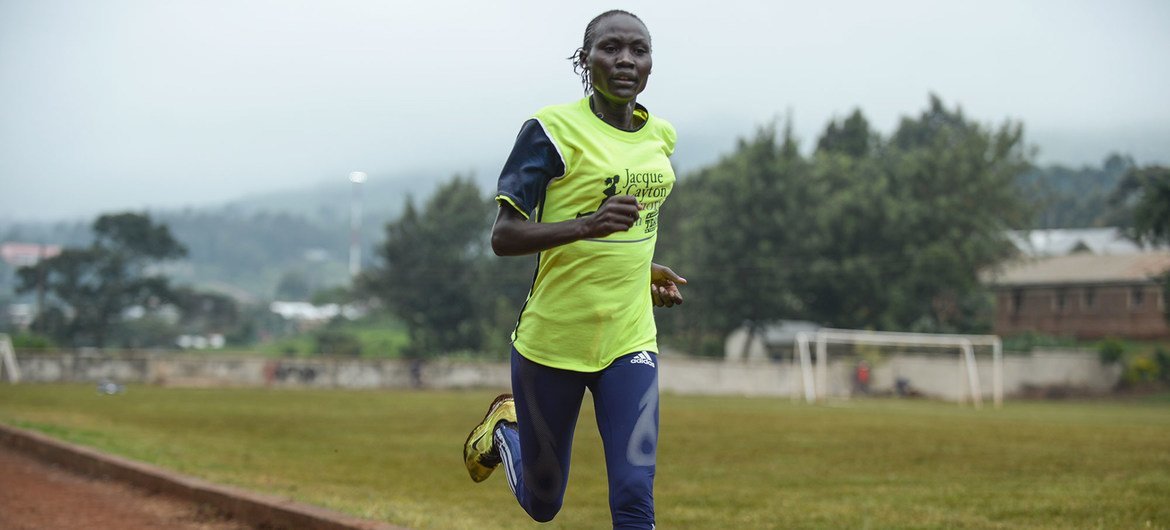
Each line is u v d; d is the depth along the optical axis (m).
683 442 16.73
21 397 30.56
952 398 54.66
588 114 4.24
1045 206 76.88
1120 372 59.91
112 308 85.88
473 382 52.50
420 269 79.12
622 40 4.16
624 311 4.32
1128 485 10.44
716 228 67.62
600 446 15.52
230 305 115.00
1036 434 19.31
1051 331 77.44
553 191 4.25
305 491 9.17
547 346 4.34
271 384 50.25
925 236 65.38
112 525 8.05
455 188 82.50
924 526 7.70
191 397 33.28
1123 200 115.38
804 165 68.19
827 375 55.28
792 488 10.34
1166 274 66.06
